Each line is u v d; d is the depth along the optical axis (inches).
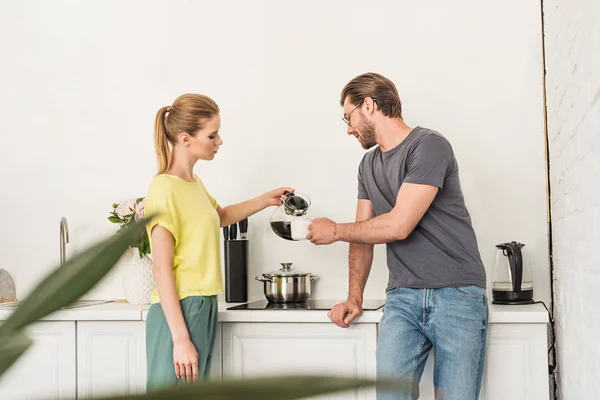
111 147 122.5
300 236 99.3
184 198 90.3
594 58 50.6
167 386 6.5
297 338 96.7
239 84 119.1
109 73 123.0
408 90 114.1
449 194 88.8
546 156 109.4
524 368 91.5
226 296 111.3
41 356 102.5
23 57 125.6
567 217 80.8
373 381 6.4
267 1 118.7
